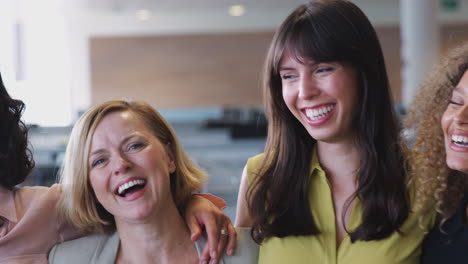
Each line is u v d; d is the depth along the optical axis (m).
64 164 1.64
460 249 1.48
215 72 10.40
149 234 1.60
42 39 10.29
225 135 7.41
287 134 1.67
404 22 6.92
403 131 1.66
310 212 1.62
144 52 10.43
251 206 1.69
